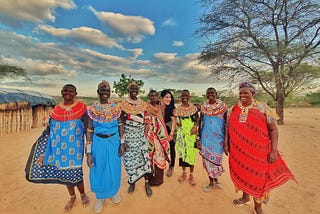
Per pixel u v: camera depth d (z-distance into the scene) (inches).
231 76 532.1
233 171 115.5
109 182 115.9
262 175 104.2
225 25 485.4
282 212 113.9
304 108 1008.2
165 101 168.9
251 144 106.1
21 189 144.9
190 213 113.6
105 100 117.0
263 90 518.3
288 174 103.4
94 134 116.1
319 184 147.9
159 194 135.6
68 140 109.6
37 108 493.7
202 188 144.9
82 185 119.0
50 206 121.7
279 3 426.3
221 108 134.1
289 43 438.6
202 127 143.6
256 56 458.3
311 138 302.7
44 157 110.7
